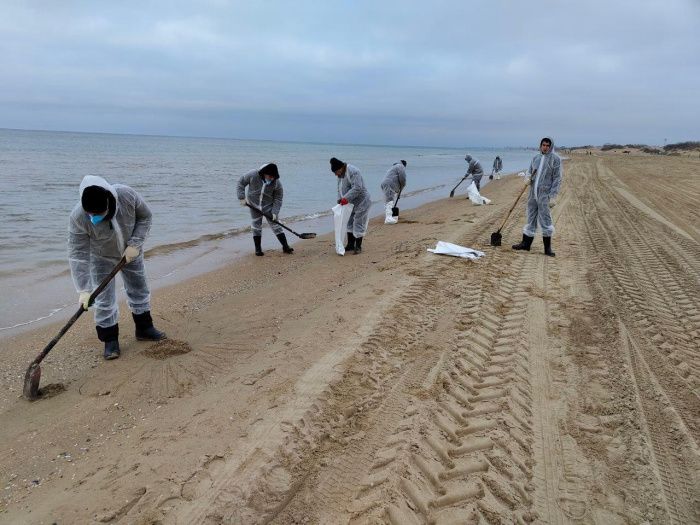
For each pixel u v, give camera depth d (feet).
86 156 142.31
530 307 18.93
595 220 39.63
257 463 9.68
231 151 265.95
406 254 27.81
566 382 13.42
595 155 246.27
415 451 10.24
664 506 9.13
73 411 12.00
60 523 8.20
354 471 9.71
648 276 23.53
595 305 19.29
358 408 11.84
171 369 14.16
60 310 20.04
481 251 28.04
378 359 14.30
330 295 20.90
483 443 10.64
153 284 23.98
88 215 12.95
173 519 8.27
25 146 202.49
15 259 27.43
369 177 101.71
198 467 9.56
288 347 15.17
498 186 80.12
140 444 10.48
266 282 24.12
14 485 9.27
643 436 11.08
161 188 64.80
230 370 13.98
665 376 13.87
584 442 10.92
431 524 8.43
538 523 8.67
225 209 49.78
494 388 12.94
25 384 12.51
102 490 9.02
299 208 54.29
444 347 15.20
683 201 53.01
